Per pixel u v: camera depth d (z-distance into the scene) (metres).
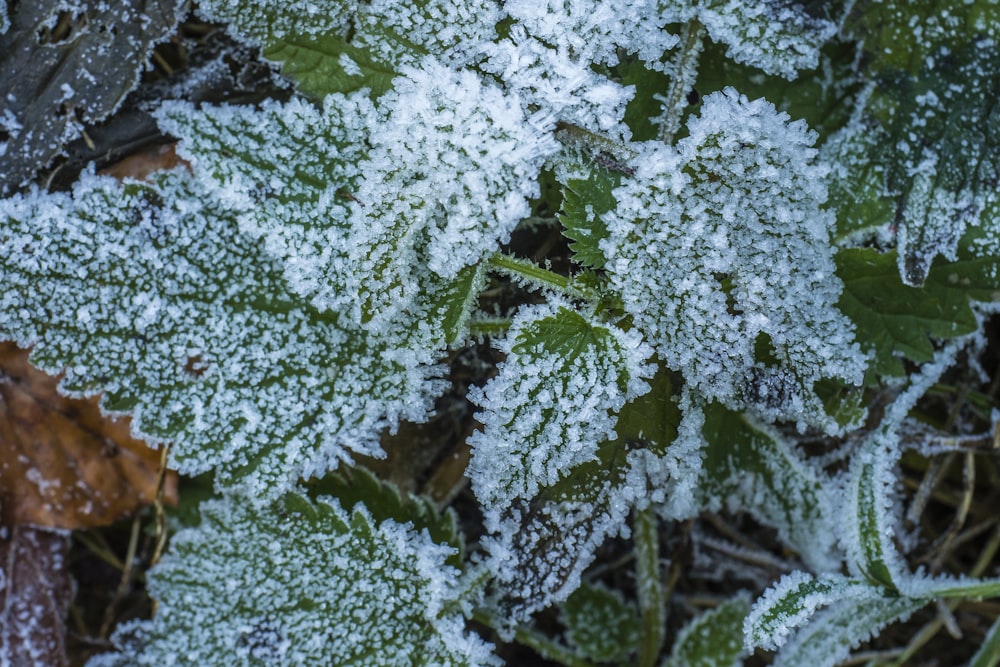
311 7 0.33
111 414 0.34
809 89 0.34
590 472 0.33
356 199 0.33
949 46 0.34
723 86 0.34
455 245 0.33
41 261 0.33
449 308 0.33
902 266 0.34
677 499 0.34
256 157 0.33
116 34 0.34
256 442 0.34
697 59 0.34
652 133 0.34
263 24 0.33
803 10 0.34
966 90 0.34
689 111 0.34
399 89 0.33
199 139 0.33
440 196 0.33
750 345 0.33
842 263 0.34
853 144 0.34
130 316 0.33
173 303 0.33
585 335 0.33
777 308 0.33
